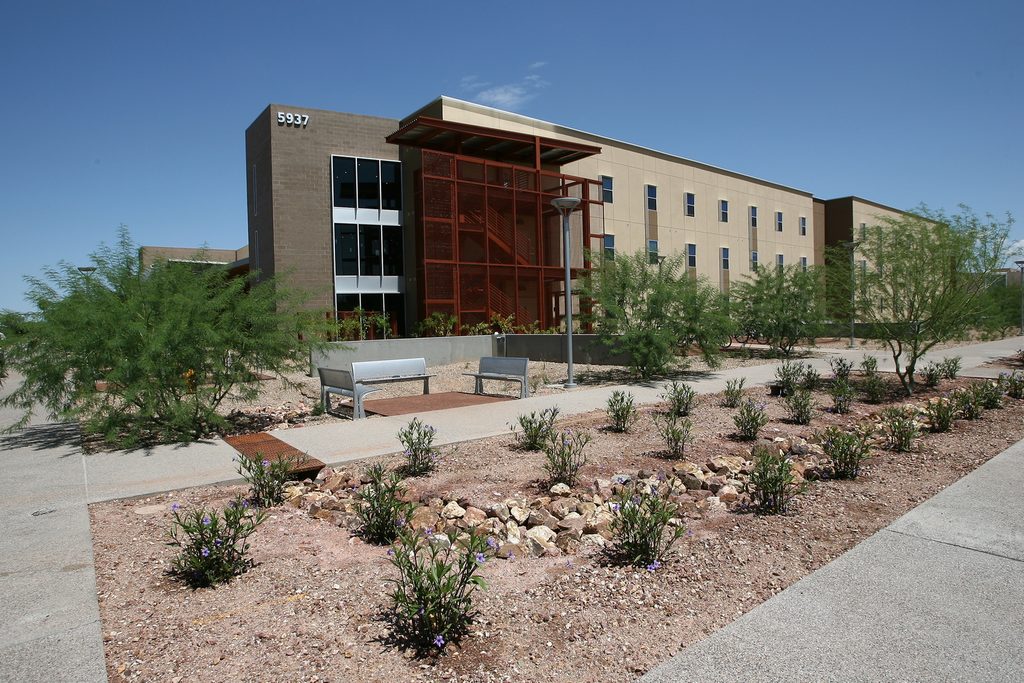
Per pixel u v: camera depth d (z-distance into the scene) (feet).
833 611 10.71
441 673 9.24
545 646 10.00
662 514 13.56
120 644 10.12
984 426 26.53
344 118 86.02
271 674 9.20
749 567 12.80
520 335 70.28
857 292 38.88
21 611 11.24
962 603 10.88
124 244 29.81
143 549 14.35
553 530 15.83
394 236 89.40
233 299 30.12
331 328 35.06
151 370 25.50
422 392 45.60
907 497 17.03
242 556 13.35
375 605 11.43
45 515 16.88
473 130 79.66
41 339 26.30
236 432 30.48
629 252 108.17
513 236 84.12
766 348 77.15
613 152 106.32
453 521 16.49
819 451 23.34
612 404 27.81
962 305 35.91
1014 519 14.99
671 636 10.21
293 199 82.58
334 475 20.67
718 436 26.30
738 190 134.21
